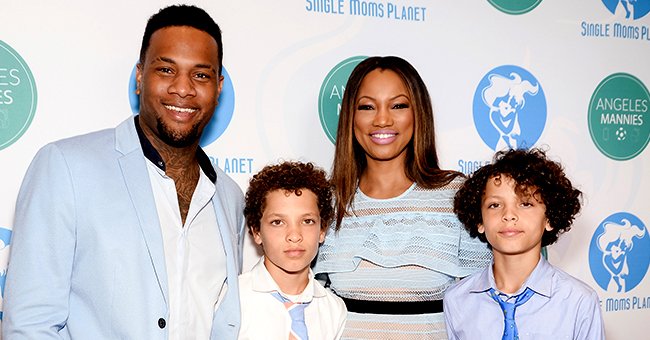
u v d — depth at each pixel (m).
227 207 1.72
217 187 1.70
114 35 2.02
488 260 1.88
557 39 2.63
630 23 2.77
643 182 2.79
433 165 1.93
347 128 1.93
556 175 1.79
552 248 2.61
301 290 1.80
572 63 2.66
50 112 1.97
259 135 2.21
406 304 1.78
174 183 1.55
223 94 2.16
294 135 2.25
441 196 1.85
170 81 1.50
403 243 1.80
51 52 1.96
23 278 1.36
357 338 1.80
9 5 1.92
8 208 1.94
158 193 1.54
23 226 1.38
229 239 1.63
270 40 2.21
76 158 1.43
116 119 2.04
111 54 2.02
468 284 1.82
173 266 1.52
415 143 1.89
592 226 2.69
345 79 2.31
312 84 2.27
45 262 1.37
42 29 1.95
